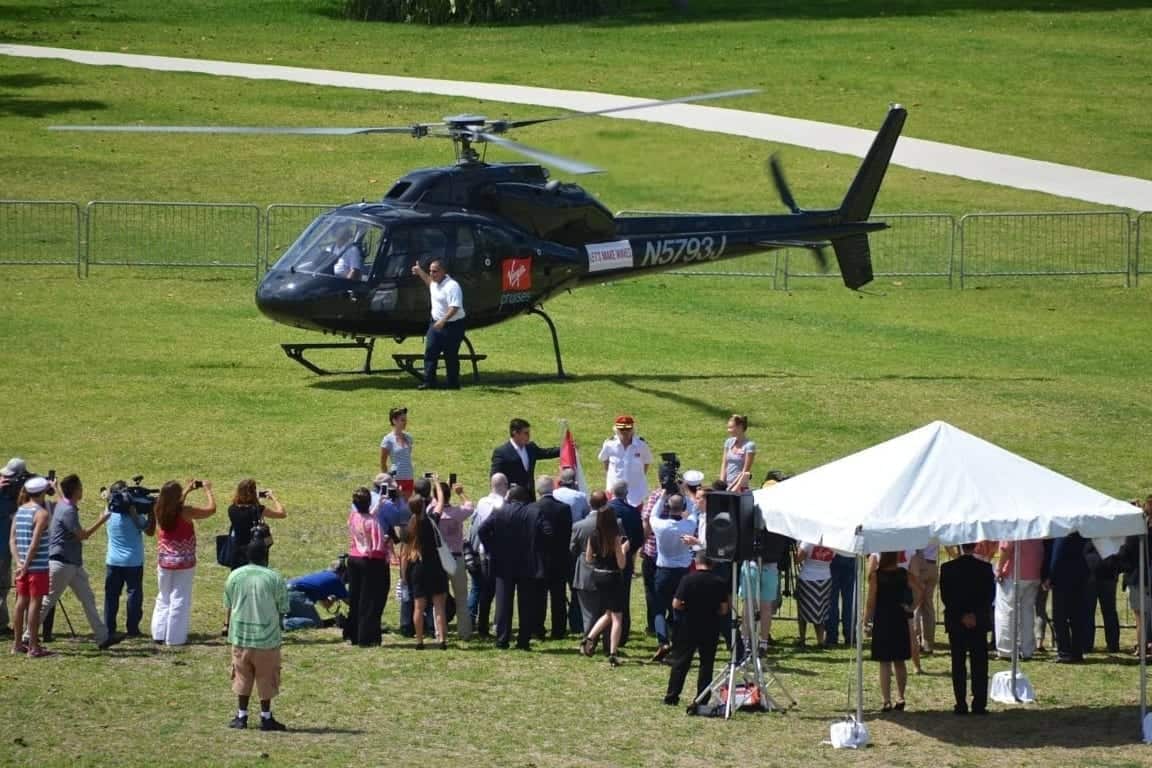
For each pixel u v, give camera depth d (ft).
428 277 355.77
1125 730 196.54
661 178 575.38
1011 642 232.32
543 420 339.16
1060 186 584.81
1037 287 506.48
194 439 320.09
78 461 303.07
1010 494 194.59
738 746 187.32
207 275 483.10
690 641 201.67
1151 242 540.11
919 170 599.98
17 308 430.61
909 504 192.13
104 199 536.83
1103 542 203.51
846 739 187.83
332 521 277.64
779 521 198.59
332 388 361.10
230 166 581.94
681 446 325.21
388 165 591.37
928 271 515.91
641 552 236.43
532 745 184.85
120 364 376.68
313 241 359.05
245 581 187.01
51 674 206.80
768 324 451.94
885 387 382.01
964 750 187.52
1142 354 430.20
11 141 593.01
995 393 380.78
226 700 198.70
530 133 619.67
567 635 239.09
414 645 229.86
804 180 580.30
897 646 203.21
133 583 223.92
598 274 377.50
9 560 224.94
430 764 176.14
